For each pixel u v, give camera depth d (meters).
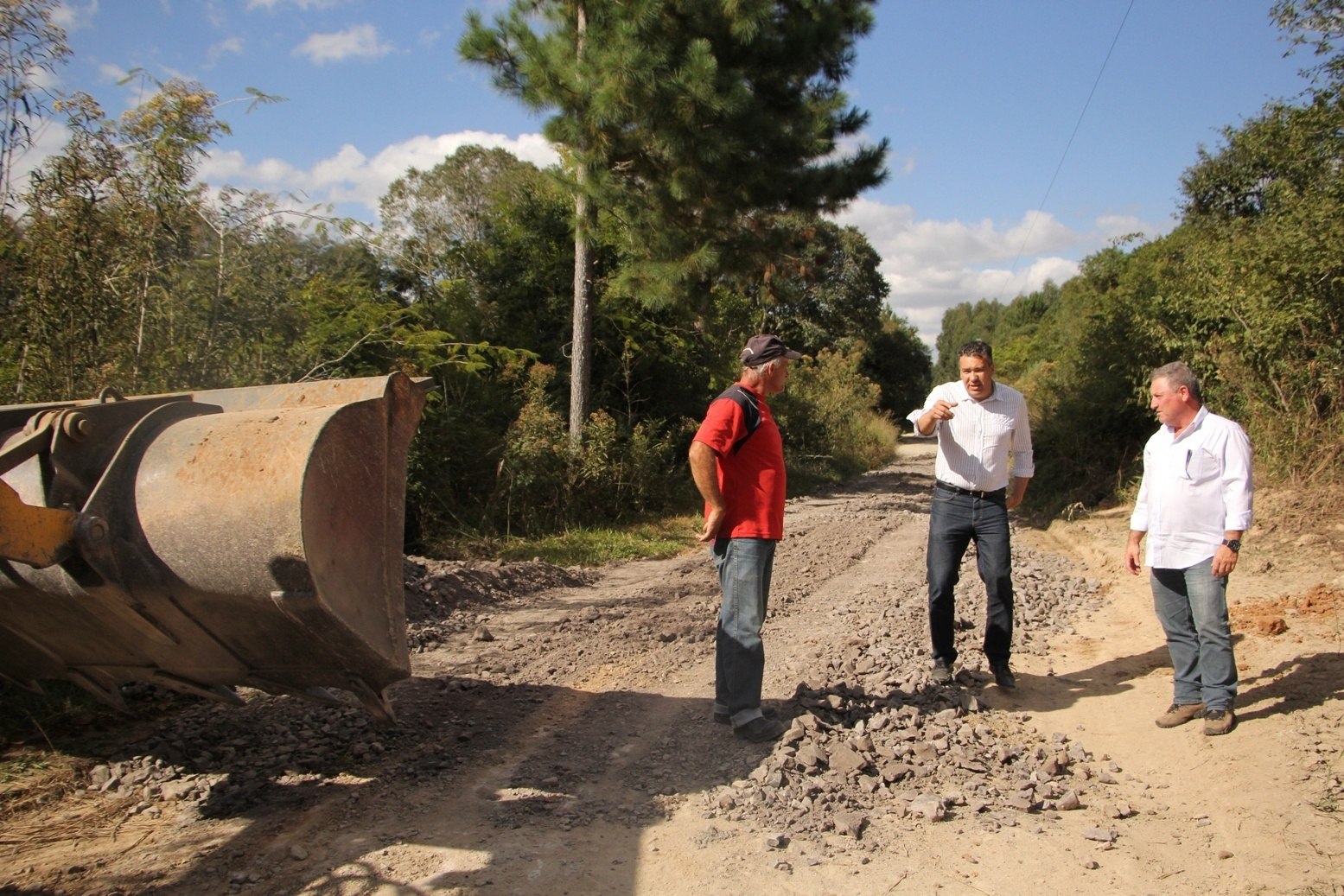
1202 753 4.14
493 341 14.70
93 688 3.89
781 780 3.85
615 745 4.38
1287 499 8.23
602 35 12.16
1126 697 5.00
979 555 5.12
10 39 5.77
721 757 4.18
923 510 15.11
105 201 6.43
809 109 14.00
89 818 3.53
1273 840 3.36
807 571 9.00
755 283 15.37
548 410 12.36
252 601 3.04
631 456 13.20
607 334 15.75
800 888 3.12
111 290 6.36
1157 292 12.77
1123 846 3.41
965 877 3.20
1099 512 12.13
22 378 5.95
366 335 10.23
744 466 4.37
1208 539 4.35
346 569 3.16
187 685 3.75
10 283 5.93
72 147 6.16
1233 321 10.74
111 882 3.07
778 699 4.93
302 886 3.07
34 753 4.05
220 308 7.97
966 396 5.04
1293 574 6.88
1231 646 4.34
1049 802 3.76
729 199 13.63
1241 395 10.09
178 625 3.22
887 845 3.41
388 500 3.46
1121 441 13.70
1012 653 5.91
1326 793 3.60
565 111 12.48
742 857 3.31
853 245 43.62
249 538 2.97
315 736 4.37
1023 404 5.07
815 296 42.44
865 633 6.34
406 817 3.58
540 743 4.39
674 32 12.66
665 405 16.67
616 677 5.49
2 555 2.78
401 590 3.47
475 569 7.99
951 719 4.59
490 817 3.59
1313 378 9.20
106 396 3.75
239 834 3.42
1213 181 17.42
